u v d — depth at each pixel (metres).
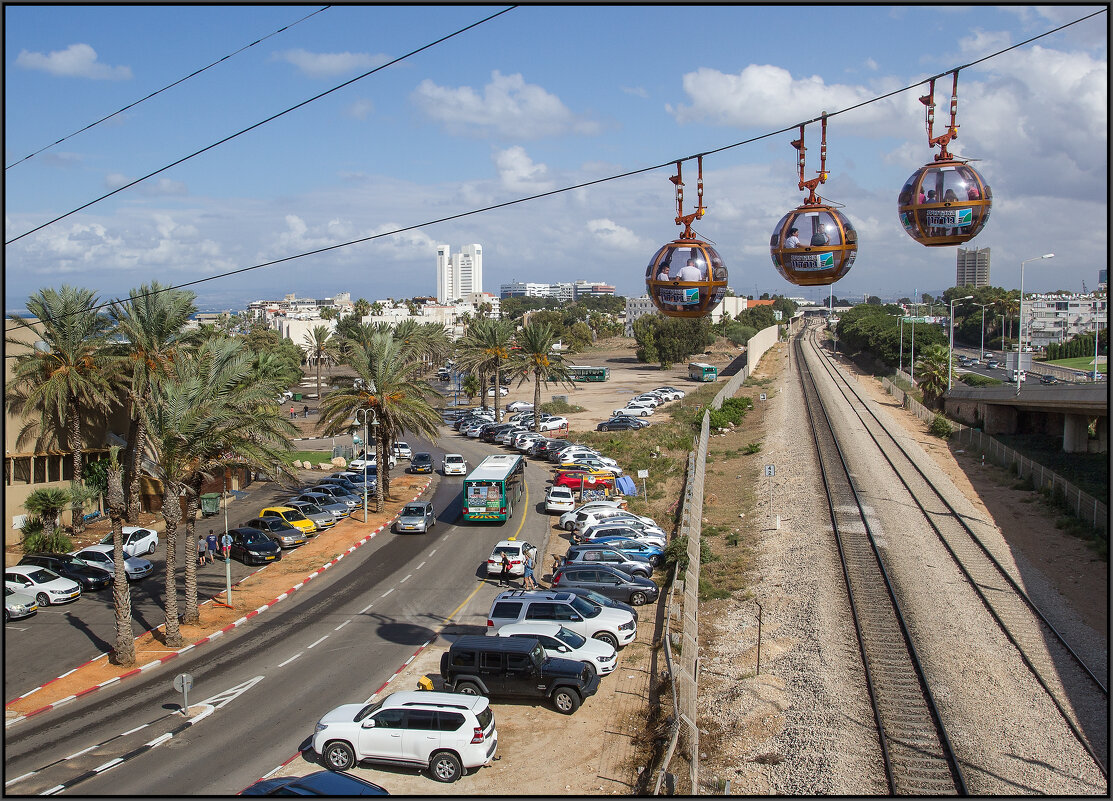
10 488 40.38
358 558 39.78
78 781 18.78
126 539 40.53
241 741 21.02
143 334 41.94
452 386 130.00
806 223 11.81
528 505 51.16
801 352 176.00
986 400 68.75
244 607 32.34
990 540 37.53
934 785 18.00
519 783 18.92
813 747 19.83
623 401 104.88
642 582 31.84
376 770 19.67
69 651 28.06
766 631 27.59
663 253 12.91
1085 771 18.52
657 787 17.39
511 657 23.14
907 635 26.45
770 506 45.97
